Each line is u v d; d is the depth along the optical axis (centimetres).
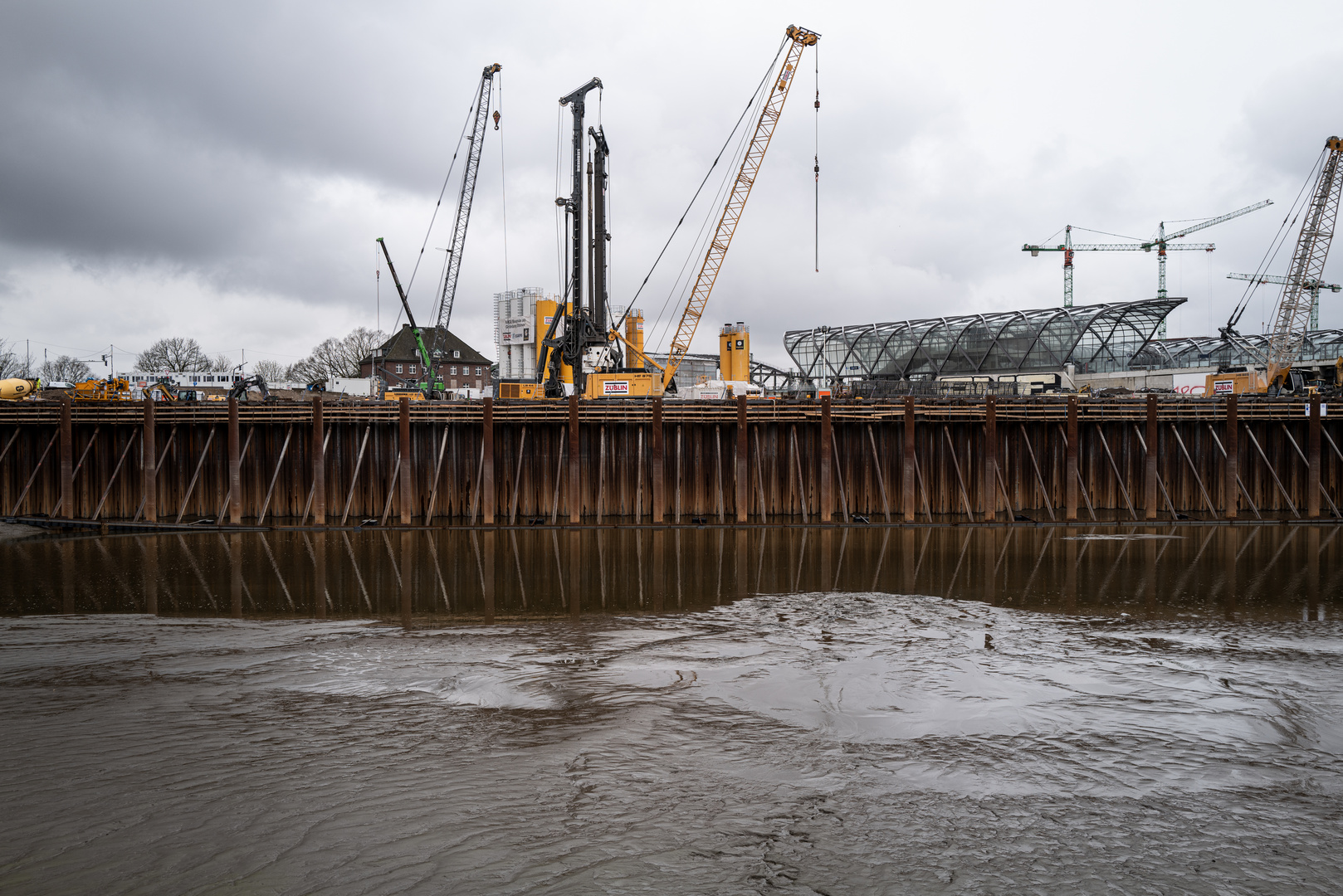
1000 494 5066
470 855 1156
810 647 2256
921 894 1075
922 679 1969
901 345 11638
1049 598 2886
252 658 2152
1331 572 3388
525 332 16138
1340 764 1498
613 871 1118
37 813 1276
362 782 1390
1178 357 11000
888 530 4675
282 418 4812
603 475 4938
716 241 6644
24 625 2514
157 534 4506
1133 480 5175
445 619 2603
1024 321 10494
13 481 4844
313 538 4384
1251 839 1230
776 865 1138
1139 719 1708
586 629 2466
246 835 1211
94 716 1703
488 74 9156
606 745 1552
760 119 6512
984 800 1341
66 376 14338
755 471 4991
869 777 1423
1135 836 1230
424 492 4984
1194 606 2773
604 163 6594
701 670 2039
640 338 8075
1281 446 5222
